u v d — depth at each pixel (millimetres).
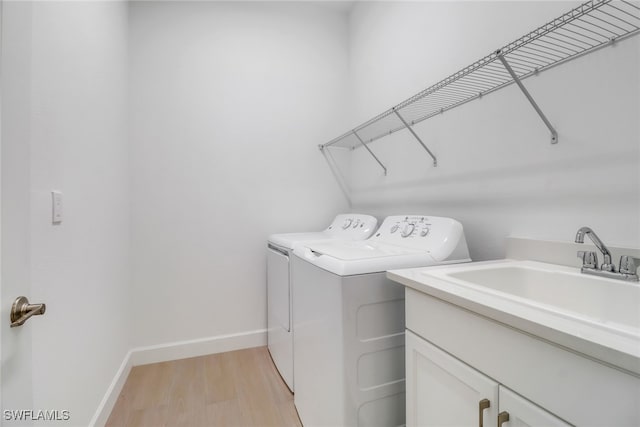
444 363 864
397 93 2041
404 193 1991
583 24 1022
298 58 2539
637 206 895
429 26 1743
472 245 1479
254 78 2406
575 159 1051
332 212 2641
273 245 2146
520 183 1246
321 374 1280
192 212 2236
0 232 635
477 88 1408
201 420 1533
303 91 2553
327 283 1227
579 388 544
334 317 1169
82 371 1257
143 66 2125
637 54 890
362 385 1156
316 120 2590
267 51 2447
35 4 945
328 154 2629
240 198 2361
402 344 1225
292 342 1721
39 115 962
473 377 763
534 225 1192
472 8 1456
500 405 690
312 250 1501
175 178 2195
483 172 1419
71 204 1177
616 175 942
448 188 1630
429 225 1478
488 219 1395
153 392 1769
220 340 2279
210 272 2279
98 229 1463
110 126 1672
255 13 2414
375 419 1179
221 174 2312
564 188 1086
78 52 1256
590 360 528
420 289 920
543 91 1151
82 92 1293
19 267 698
